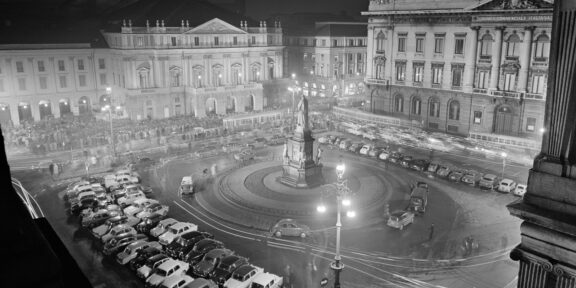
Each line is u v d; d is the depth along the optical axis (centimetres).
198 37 10112
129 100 9512
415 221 4597
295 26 13375
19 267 432
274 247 4047
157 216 4450
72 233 4241
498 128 8000
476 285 3375
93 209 4725
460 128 8488
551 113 894
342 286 3378
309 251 3959
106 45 10125
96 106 10125
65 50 9525
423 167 6297
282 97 11744
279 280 3306
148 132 8244
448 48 8412
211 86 10125
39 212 4759
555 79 874
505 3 7394
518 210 928
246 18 11475
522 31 7344
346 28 11988
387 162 6712
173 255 3847
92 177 5759
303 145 5491
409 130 8744
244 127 9081
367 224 4519
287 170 5734
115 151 6969
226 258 3541
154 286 3244
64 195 5278
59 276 454
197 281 3198
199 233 4062
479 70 8038
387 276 3519
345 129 8875
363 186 5634
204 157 7050
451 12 8094
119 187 5366
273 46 11294
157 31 9575
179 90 10094
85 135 7988
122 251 3784
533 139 7450
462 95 8331
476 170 6406
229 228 4453
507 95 7650
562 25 843
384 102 9775
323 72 11862
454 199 5244
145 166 6538
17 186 5622
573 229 848
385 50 9519
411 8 8888
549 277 917
